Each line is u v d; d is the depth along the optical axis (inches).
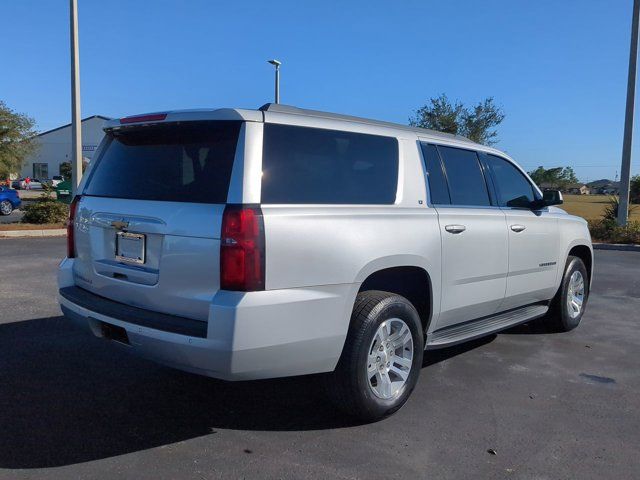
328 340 143.8
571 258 258.8
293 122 148.3
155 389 181.6
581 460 141.0
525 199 232.4
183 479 128.2
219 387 184.5
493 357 223.3
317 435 151.8
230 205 132.6
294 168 145.0
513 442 149.8
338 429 155.6
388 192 167.3
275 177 140.3
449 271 180.5
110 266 157.1
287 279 136.2
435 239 174.1
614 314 303.0
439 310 179.8
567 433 155.9
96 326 155.9
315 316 140.4
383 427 157.3
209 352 129.6
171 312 140.9
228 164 137.5
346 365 149.8
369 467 135.3
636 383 196.7
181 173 146.0
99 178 169.9
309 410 167.9
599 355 228.1
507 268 209.0
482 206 204.1
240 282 130.2
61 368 197.8
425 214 174.1
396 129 179.2
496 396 181.9
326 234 143.6
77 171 671.1
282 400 175.0
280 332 134.3
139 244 148.5
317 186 148.8
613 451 146.1
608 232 686.5
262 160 138.7
